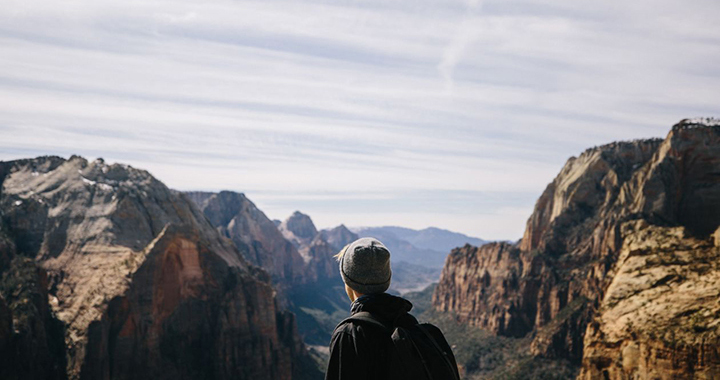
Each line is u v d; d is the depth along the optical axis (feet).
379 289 18.94
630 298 221.87
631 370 193.88
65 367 363.76
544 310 607.78
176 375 401.08
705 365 168.86
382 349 17.61
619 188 639.35
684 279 215.31
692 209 489.26
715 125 507.30
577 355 492.54
